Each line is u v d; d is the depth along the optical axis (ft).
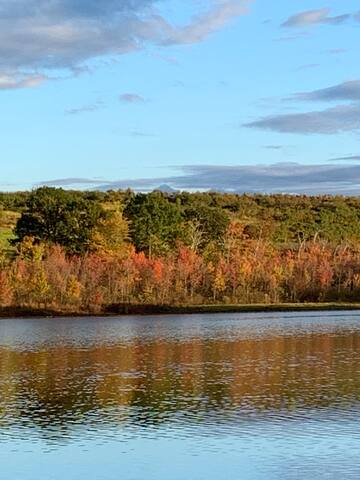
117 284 429.79
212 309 414.21
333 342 233.55
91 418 112.88
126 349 218.38
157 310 406.41
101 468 86.89
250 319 355.15
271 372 161.38
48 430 105.19
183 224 563.07
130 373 162.40
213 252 515.09
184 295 443.32
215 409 118.52
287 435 100.07
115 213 506.07
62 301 402.31
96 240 484.33
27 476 84.58
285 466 85.92
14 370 169.89
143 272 439.22
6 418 113.39
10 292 391.24
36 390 139.23
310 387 139.13
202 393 133.90
